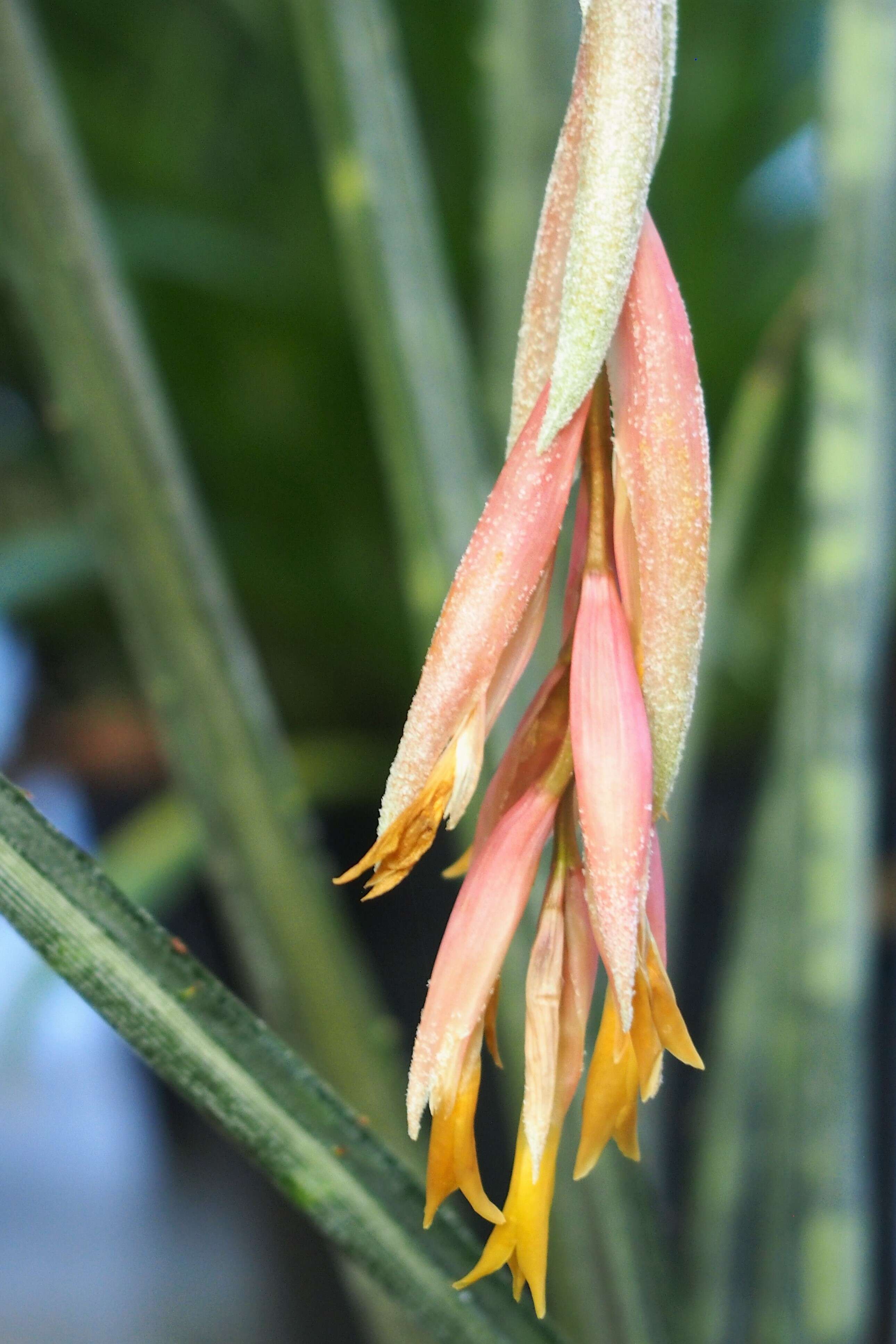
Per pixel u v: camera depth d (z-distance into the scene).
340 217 0.44
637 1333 0.40
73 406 0.42
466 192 0.79
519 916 0.29
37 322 0.41
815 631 0.49
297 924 0.45
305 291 0.82
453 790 0.28
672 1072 0.75
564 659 0.29
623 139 0.27
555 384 0.28
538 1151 0.29
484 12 0.49
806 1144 0.51
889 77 0.44
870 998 0.69
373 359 0.45
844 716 0.49
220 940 0.79
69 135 0.41
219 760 0.44
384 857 0.28
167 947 0.31
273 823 0.44
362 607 0.84
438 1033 0.29
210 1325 0.82
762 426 0.58
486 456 0.46
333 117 0.44
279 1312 0.79
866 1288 0.52
